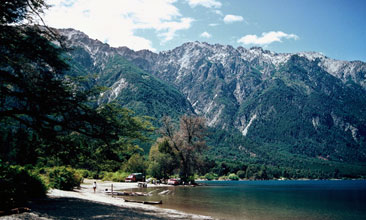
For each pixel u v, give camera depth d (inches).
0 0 591.5
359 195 2353.6
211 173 7834.6
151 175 3548.2
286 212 1174.3
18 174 787.4
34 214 583.5
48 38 665.0
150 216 753.0
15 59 605.9
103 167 997.8
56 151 831.7
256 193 2336.4
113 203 1031.0
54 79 685.9
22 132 764.0
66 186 1384.1
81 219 594.6
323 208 1393.9
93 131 812.0
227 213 1050.1
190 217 826.2
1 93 621.9
